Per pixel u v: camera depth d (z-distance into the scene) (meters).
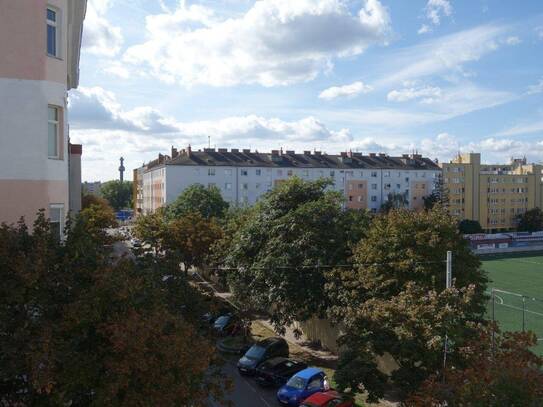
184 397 10.12
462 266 24.22
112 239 13.98
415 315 17.44
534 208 107.62
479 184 109.25
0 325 9.39
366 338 18.66
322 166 97.81
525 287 52.25
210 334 14.16
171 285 14.01
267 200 32.91
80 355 9.55
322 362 28.12
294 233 29.25
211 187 74.81
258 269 29.08
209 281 50.00
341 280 26.06
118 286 10.16
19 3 14.38
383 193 102.94
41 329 9.33
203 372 11.15
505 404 9.85
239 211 52.03
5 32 14.23
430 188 106.50
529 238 93.88
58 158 15.55
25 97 14.45
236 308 35.25
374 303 19.31
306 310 28.28
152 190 101.00
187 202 69.94
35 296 10.09
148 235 43.53
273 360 25.84
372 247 24.62
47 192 14.83
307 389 22.38
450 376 11.78
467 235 88.50
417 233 24.11
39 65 14.63
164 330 10.88
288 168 94.12
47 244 10.92
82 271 10.75
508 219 111.56
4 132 14.22
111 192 165.62
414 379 17.56
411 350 17.33
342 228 29.27
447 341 17.00
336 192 31.89
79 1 18.64
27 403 9.66
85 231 12.16
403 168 104.69
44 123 14.77
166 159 93.62
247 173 90.94
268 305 29.88
